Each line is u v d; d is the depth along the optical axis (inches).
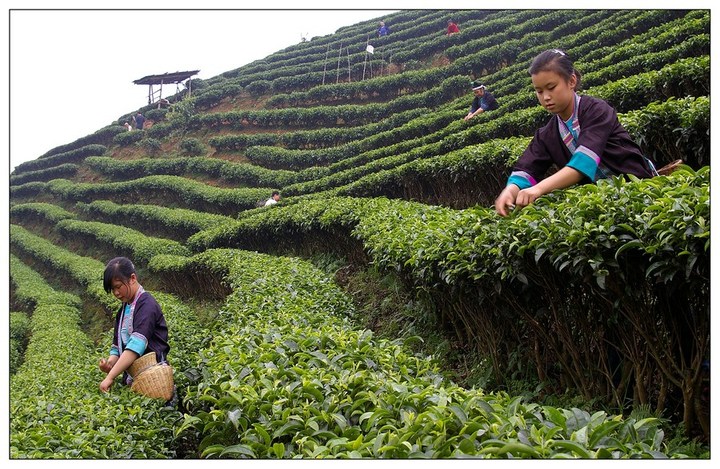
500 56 1141.1
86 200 1402.6
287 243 618.5
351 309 355.6
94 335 676.7
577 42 904.9
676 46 529.7
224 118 1465.3
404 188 593.0
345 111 1258.0
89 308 791.1
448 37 1362.0
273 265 447.2
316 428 137.4
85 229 1127.6
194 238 831.1
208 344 339.6
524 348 211.3
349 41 1706.4
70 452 160.2
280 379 167.3
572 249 152.9
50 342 518.9
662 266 136.6
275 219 602.2
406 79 1261.1
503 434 117.4
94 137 1749.5
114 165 1467.8
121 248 966.4
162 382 213.6
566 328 178.7
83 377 309.1
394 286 357.7
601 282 142.9
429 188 565.9
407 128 932.6
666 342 151.2
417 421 123.8
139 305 221.1
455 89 1125.7
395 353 194.9
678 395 161.9
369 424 134.4
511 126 557.9
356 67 1466.5
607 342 170.4
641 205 147.3
